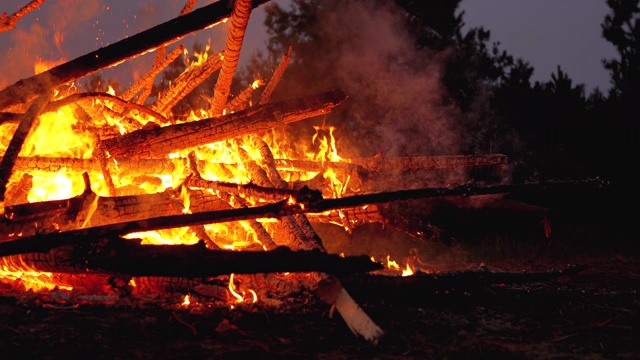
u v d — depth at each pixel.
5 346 2.97
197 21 5.11
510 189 4.68
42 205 4.27
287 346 3.22
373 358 3.11
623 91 11.00
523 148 10.99
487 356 3.22
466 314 4.04
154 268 3.68
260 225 4.73
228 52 5.01
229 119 5.44
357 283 3.99
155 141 5.21
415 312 3.96
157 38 5.06
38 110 4.45
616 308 4.39
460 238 7.58
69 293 4.09
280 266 3.61
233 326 3.38
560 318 4.07
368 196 4.11
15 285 4.37
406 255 7.30
